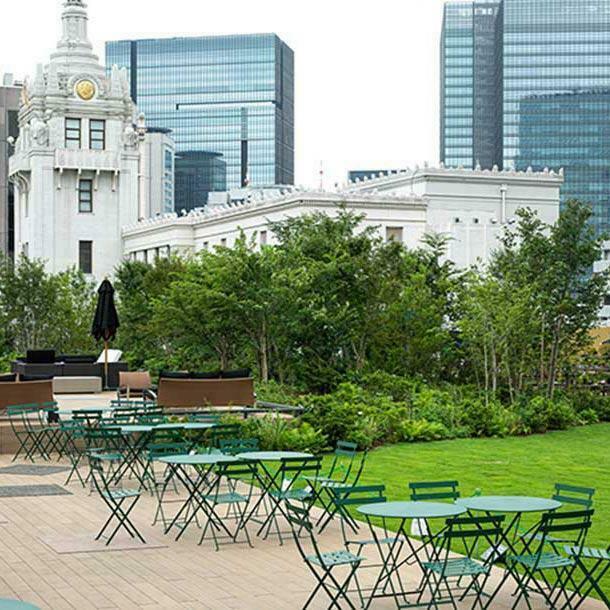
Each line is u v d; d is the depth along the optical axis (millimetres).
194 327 40625
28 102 88188
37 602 11922
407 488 20234
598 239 39312
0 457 24312
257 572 13367
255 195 83625
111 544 14969
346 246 42156
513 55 199875
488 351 38406
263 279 38938
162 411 24422
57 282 59812
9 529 16094
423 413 31359
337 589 11797
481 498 12586
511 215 66938
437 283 42438
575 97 198625
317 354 39750
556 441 30109
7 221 103938
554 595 12250
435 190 65688
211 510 15500
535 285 37812
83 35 88500
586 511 11547
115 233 87438
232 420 25516
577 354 43031
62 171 85750
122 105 87375
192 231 78938
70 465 23000
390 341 40312
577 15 199125
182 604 11844
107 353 39656
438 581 11711
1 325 58031
